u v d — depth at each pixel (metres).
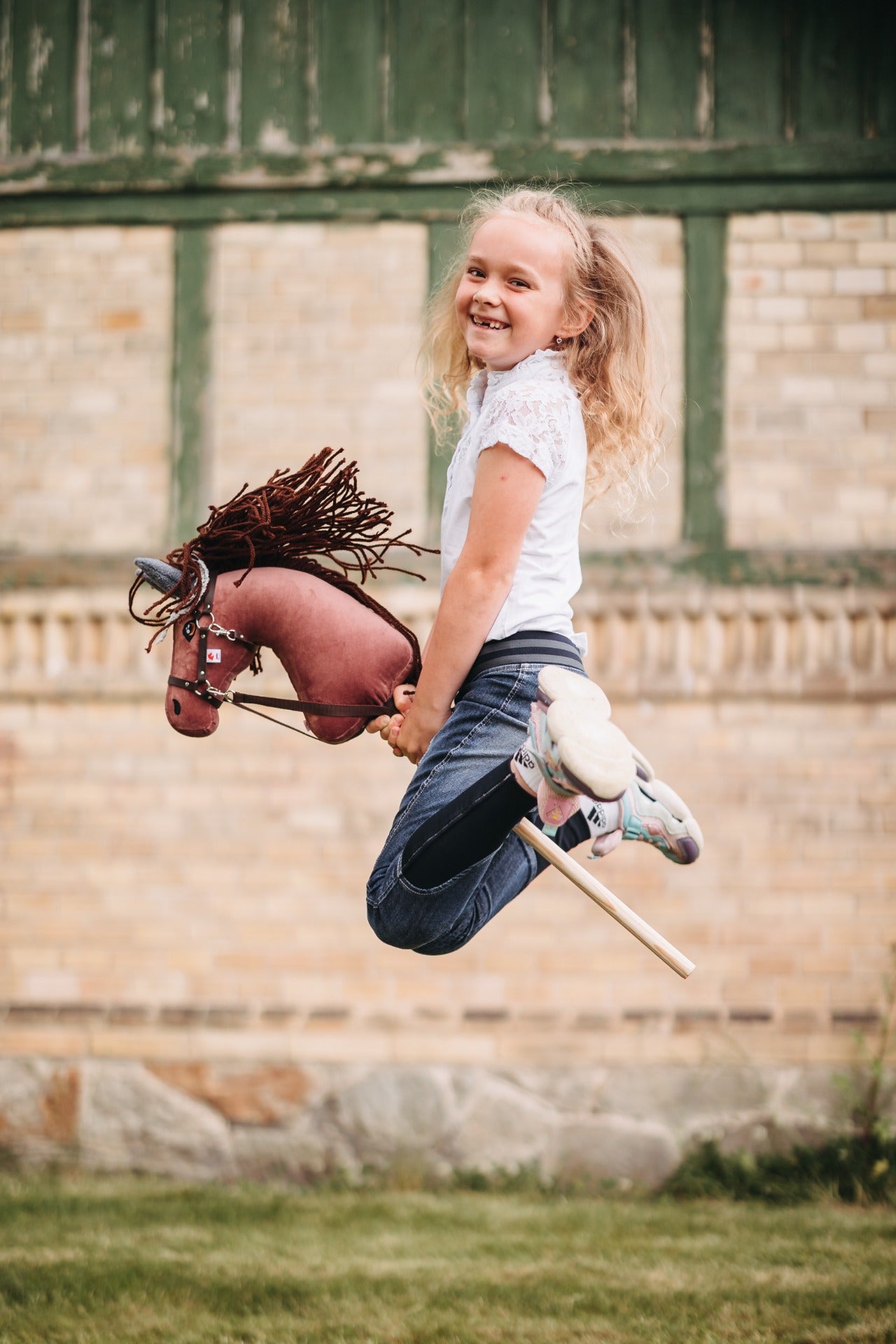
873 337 11.24
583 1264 8.46
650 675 11.07
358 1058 10.96
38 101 11.82
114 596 11.42
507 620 4.38
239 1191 10.49
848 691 10.96
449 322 5.16
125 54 11.79
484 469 4.32
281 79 11.67
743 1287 7.94
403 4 11.62
